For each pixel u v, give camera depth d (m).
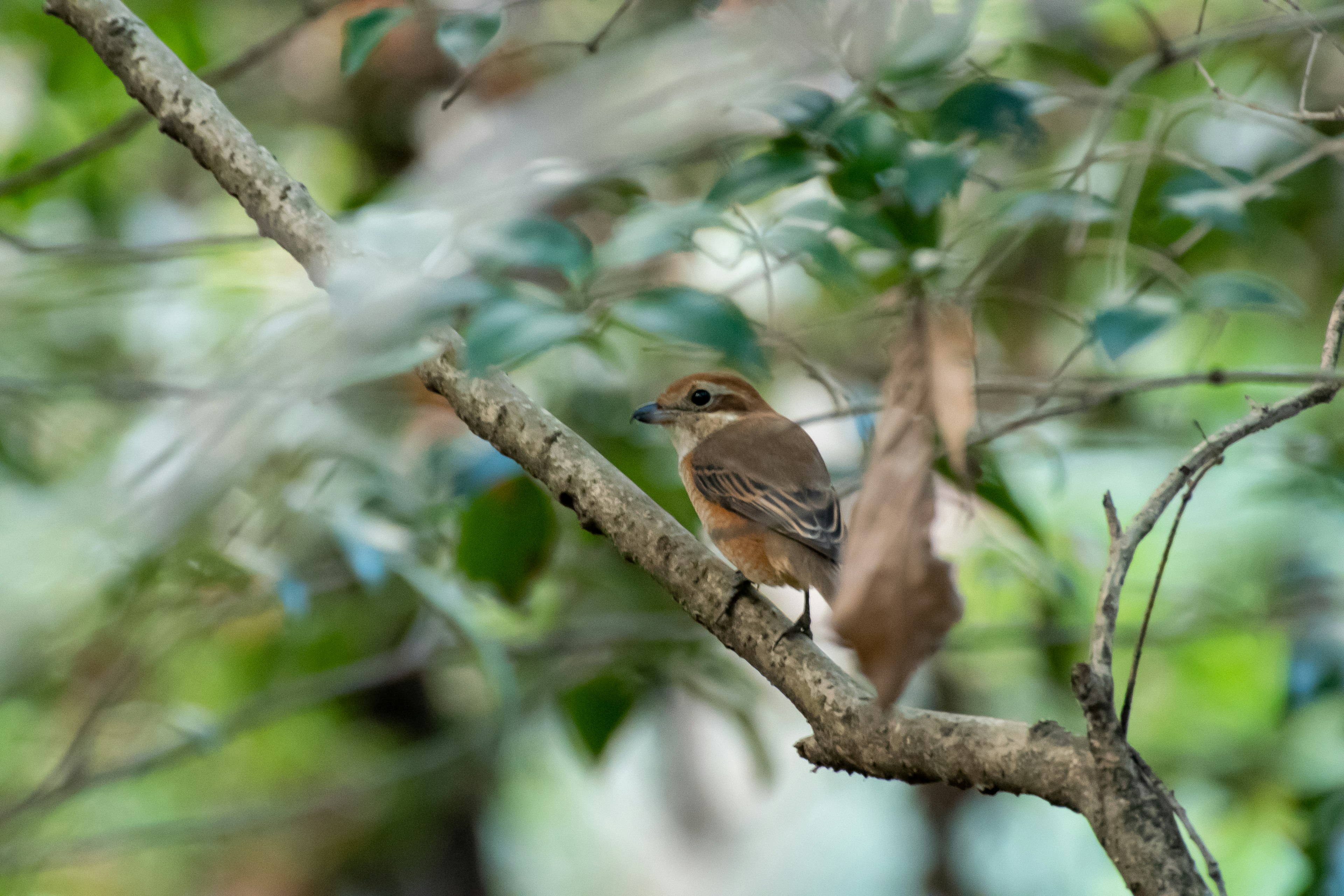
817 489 8.35
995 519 10.16
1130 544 4.65
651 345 7.94
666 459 10.50
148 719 14.46
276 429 9.44
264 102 15.63
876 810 22.02
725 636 6.05
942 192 6.59
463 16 7.08
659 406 9.80
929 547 4.03
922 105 7.85
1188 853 4.29
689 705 20.08
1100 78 8.69
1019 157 7.79
